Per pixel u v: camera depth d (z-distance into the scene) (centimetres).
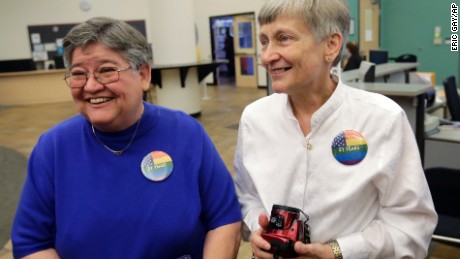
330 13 94
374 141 102
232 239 115
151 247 106
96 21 100
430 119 289
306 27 94
